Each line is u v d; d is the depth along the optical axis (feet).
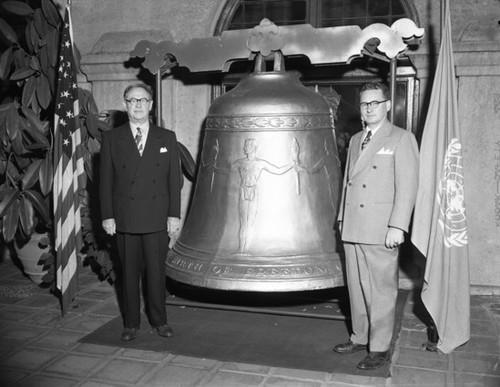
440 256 12.61
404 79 17.02
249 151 13.75
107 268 16.90
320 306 15.43
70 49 15.38
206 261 13.80
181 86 18.30
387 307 11.57
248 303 15.78
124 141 12.84
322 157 14.11
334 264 13.52
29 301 16.19
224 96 14.56
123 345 12.96
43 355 12.50
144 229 12.76
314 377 11.39
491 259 16.20
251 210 13.73
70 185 15.15
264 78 14.39
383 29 13.93
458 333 12.64
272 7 18.24
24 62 17.15
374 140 11.50
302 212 13.76
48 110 18.11
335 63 14.37
